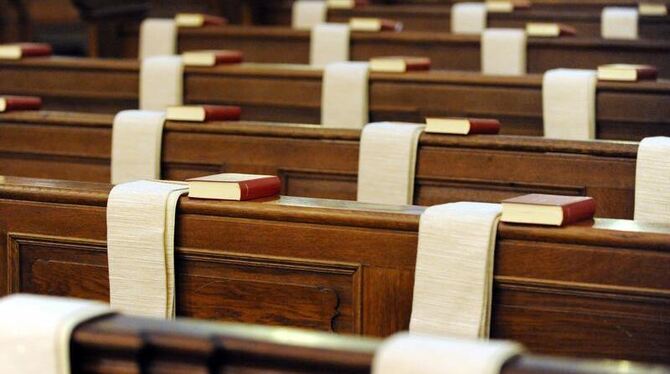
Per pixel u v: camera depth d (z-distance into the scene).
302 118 6.05
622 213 3.98
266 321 3.23
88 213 3.39
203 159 4.61
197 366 1.98
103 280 3.41
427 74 5.75
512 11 8.80
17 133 4.90
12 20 9.95
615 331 2.86
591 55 6.87
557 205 2.91
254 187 3.29
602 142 4.03
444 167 4.21
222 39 7.89
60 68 6.54
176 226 3.29
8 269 3.50
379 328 3.11
